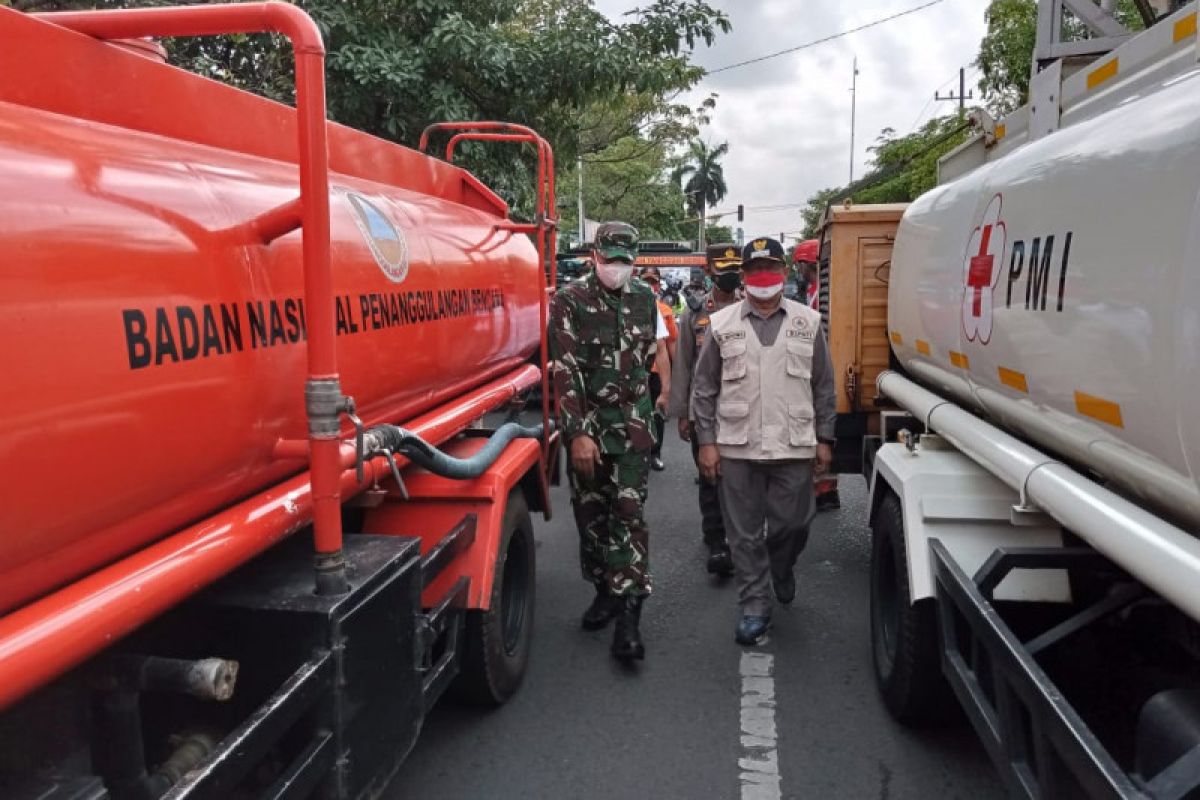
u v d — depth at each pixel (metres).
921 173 19.72
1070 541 3.00
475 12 8.50
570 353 4.04
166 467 1.77
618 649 4.13
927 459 3.54
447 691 3.63
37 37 1.84
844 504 7.06
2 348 1.38
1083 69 3.03
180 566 1.74
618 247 3.98
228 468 2.02
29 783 1.55
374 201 3.11
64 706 1.74
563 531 6.46
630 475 4.12
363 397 2.72
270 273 2.17
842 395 5.61
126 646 1.95
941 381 3.94
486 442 3.93
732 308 4.33
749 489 4.28
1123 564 1.99
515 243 4.86
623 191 37.59
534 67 8.34
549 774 3.26
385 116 7.74
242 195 2.18
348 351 2.58
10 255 1.41
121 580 1.63
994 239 3.02
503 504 3.43
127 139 1.95
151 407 1.70
